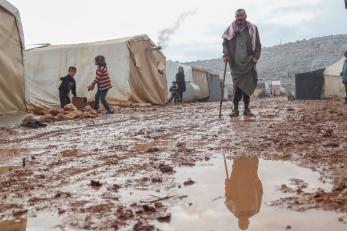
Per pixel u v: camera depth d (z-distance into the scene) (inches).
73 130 279.7
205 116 375.2
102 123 335.0
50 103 660.1
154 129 264.4
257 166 129.9
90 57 653.3
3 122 346.3
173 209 85.5
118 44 641.0
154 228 73.7
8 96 411.5
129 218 80.1
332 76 1023.6
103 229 74.5
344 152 145.0
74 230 74.7
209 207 86.4
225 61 334.6
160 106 673.0
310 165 127.1
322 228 71.2
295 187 101.2
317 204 85.4
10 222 80.7
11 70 414.0
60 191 104.9
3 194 103.9
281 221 75.6
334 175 111.7
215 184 107.8
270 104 663.1
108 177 120.4
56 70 662.5
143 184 109.9
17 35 425.7
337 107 485.4
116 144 196.5
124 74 640.4
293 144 169.8
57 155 168.6
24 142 220.1
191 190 101.8
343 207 82.5
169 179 115.1
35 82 669.3
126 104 634.2
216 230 71.9
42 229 76.0
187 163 138.4
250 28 326.6
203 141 194.4
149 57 716.0
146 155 158.9
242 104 699.4
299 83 1060.5
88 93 651.5
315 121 275.1
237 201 90.3
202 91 1118.4
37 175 127.4
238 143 180.9
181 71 862.5
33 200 96.7
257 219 77.4
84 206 90.0
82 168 136.4
